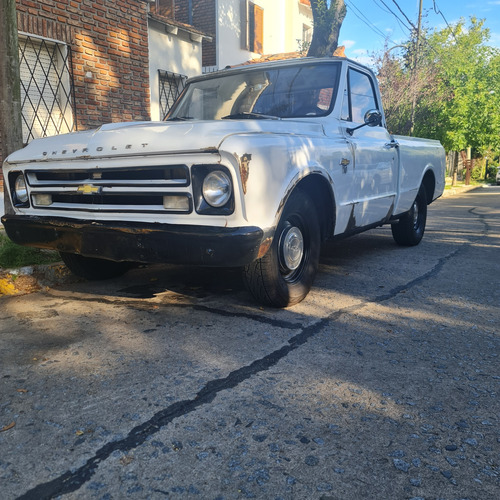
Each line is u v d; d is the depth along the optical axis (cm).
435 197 713
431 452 202
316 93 447
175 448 203
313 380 264
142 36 927
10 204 392
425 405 239
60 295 425
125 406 235
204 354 296
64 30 767
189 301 403
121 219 332
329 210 412
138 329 339
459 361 292
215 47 1617
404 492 179
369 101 514
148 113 960
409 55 1950
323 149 383
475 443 208
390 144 525
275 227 321
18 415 228
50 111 782
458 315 379
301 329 340
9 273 428
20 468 190
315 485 182
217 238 295
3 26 454
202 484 182
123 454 199
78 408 234
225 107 471
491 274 516
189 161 300
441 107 2045
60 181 356
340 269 534
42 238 366
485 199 1681
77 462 194
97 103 843
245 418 225
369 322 358
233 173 294
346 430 217
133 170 320
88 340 319
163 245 312
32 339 321
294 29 2180
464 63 2272
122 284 459
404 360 292
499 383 263
